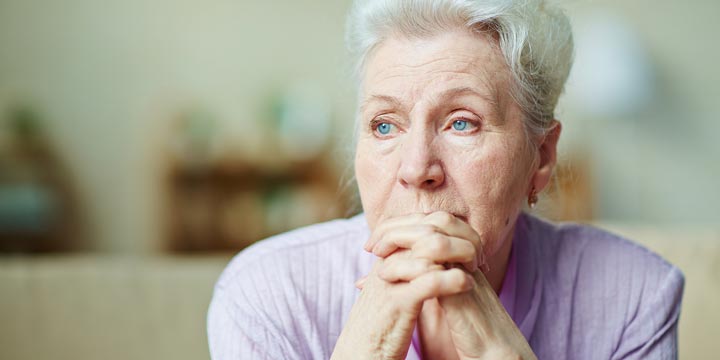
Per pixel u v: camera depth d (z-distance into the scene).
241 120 4.23
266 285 1.02
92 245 4.18
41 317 1.54
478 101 0.86
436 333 0.95
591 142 4.11
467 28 0.86
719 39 4.11
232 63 4.23
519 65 0.88
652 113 4.15
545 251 1.09
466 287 0.79
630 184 4.20
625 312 1.06
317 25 4.26
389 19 0.87
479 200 0.86
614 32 3.91
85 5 4.14
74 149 4.17
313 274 1.04
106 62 4.18
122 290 1.57
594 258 1.09
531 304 1.04
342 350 0.85
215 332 1.00
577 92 3.95
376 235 0.85
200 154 3.57
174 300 1.58
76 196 4.17
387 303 0.83
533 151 0.93
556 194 1.16
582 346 1.05
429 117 0.86
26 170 3.98
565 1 0.99
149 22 4.19
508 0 0.86
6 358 1.53
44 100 4.14
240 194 3.63
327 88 4.25
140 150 4.20
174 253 3.55
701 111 4.15
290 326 0.99
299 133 3.70
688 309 1.62
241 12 4.23
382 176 0.88
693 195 4.20
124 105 4.20
